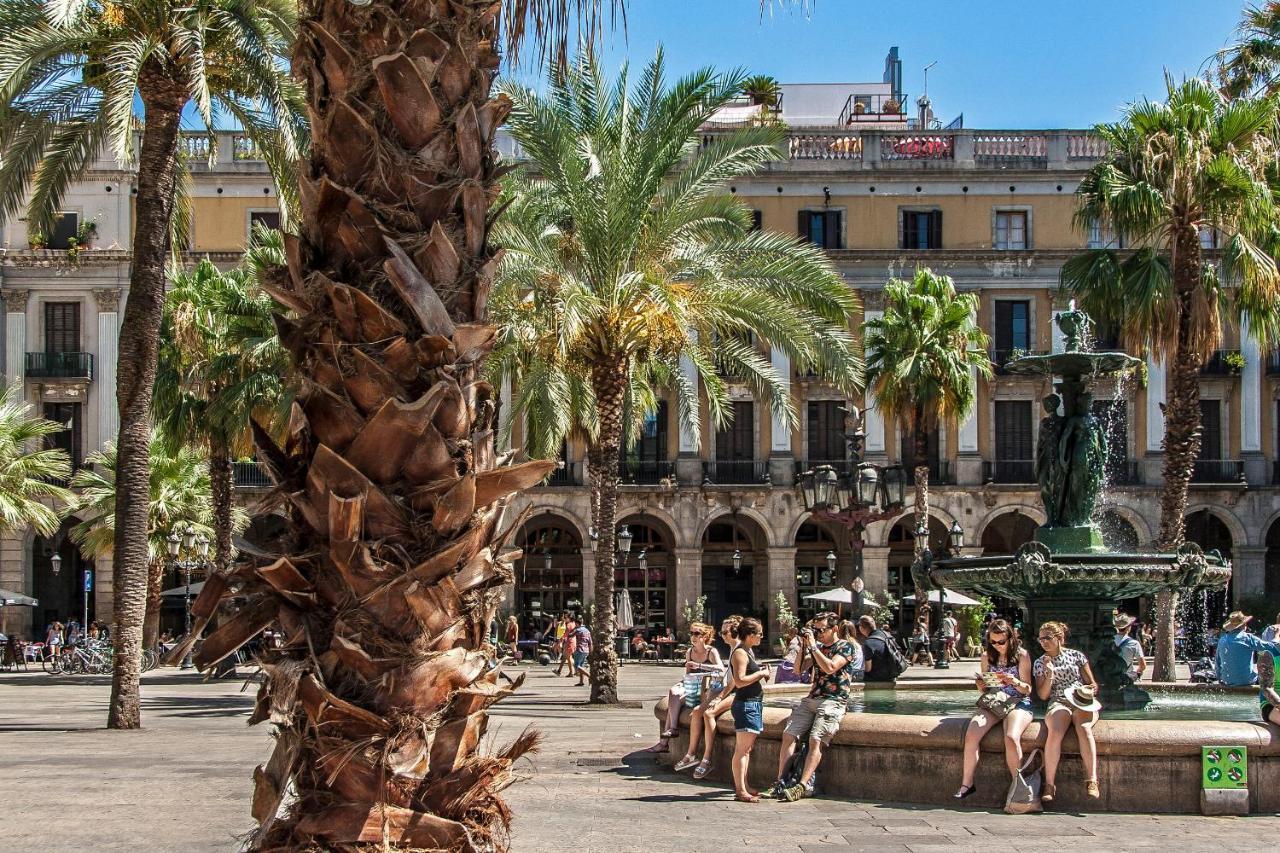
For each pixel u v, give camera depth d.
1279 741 9.88
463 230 4.64
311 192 4.58
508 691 4.59
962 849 8.48
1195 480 49.16
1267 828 9.24
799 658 11.72
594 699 23.23
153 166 17.64
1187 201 22.67
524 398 24.92
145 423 18.00
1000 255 49.62
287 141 17.31
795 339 22.45
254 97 18.67
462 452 4.47
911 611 50.84
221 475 33.19
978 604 39.06
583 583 48.69
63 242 48.91
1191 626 42.09
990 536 53.12
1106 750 9.98
